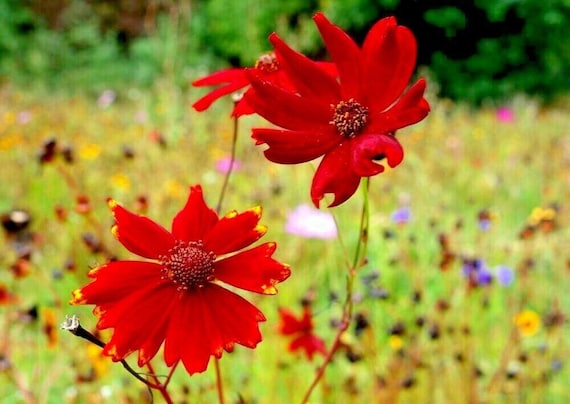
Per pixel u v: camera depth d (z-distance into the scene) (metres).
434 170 0.63
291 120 0.15
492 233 0.50
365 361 0.33
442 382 0.33
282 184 0.54
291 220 0.46
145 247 0.15
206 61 1.26
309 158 0.15
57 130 0.74
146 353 0.14
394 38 0.15
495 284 0.43
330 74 0.17
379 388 0.31
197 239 0.15
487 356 0.38
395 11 1.25
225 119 0.77
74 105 0.90
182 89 1.03
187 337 0.14
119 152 0.62
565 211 0.55
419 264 0.45
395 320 0.37
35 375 0.31
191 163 0.59
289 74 0.16
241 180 0.58
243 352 0.36
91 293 0.14
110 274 0.15
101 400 0.31
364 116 0.15
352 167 0.14
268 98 0.15
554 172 0.66
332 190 0.15
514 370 0.33
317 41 1.14
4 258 0.43
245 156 0.62
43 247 0.45
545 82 1.27
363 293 0.42
